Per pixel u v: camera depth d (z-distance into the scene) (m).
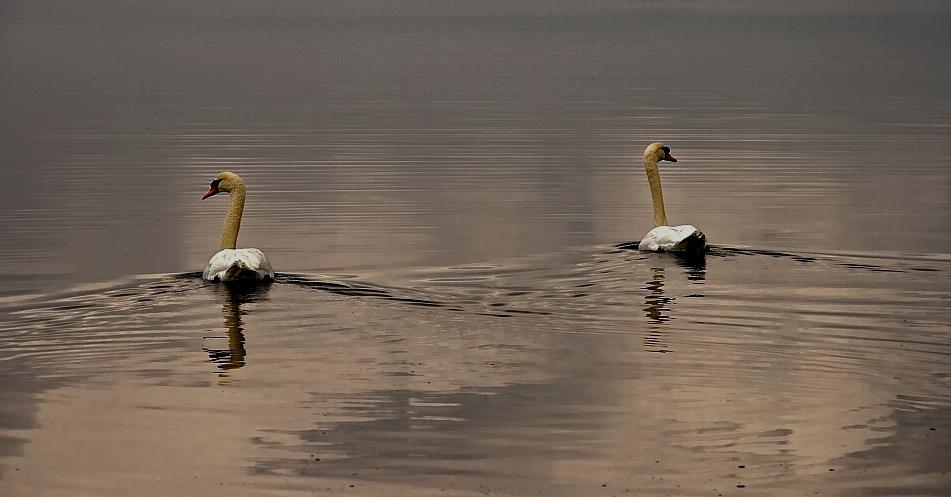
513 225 23.30
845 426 11.31
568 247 20.78
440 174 30.39
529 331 14.58
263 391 12.40
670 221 23.86
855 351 13.78
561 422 11.45
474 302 16.09
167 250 20.88
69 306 15.98
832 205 25.72
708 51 97.94
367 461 10.59
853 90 58.34
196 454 10.78
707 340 14.22
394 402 12.02
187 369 13.12
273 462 10.59
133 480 10.22
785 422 11.41
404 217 24.19
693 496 9.84
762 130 40.34
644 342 14.13
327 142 37.00
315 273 18.52
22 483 10.19
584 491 9.94
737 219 24.03
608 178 29.80
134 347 13.98
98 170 30.86
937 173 30.59
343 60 85.31
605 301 16.20
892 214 24.48
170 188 28.12
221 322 14.99
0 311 15.74
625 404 11.92
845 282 17.48
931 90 58.12
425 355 13.59
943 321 15.13
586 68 76.75
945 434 11.09
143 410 11.88
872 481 10.10
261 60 84.31
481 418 11.55
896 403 11.95
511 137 38.38
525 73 71.94
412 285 17.34
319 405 11.95
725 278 17.70
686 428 11.27
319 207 25.45
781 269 18.38
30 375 12.98
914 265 18.84
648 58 88.06
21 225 23.38
